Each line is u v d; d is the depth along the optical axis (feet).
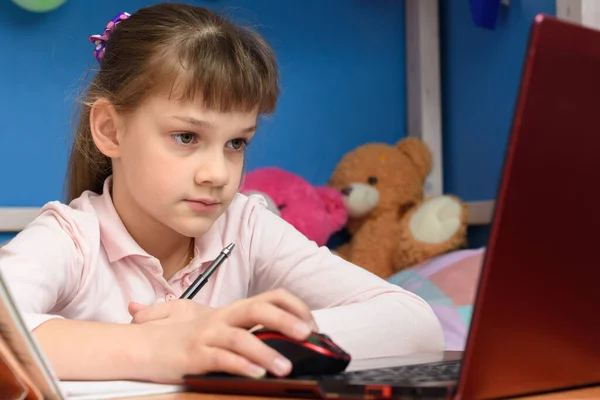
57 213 3.55
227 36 3.39
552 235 1.72
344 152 8.13
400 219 7.78
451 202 7.38
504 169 1.61
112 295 3.59
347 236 8.13
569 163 1.69
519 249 1.68
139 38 3.44
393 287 3.46
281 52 7.82
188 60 3.20
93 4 6.97
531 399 1.89
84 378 2.34
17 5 6.66
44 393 1.85
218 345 2.17
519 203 1.64
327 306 3.70
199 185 3.22
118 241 3.59
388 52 8.36
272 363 2.09
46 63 6.78
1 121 6.62
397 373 2.15
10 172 6.65
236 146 3.34
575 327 1.87
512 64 7.45
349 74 8.18
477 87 7.90
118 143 3.52
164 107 3.21
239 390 2.11
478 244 7.82
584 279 1.83
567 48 1.61
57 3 6.57
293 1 7.88
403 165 7.72
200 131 3.20
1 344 1.77
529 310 1.75
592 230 1.79
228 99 3.19
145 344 2.33
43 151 6.77
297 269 3.88
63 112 6.81
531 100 1.59
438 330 3.24
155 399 2.06
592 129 1.71
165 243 3.72
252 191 6.73
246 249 3.99
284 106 7.83
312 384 1.96
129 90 3.33
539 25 1.57
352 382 1.93
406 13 8.34
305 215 6.89
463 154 8.11
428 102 8.15
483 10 7.26
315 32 8.00
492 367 1.74
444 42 8.36
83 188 4.01
